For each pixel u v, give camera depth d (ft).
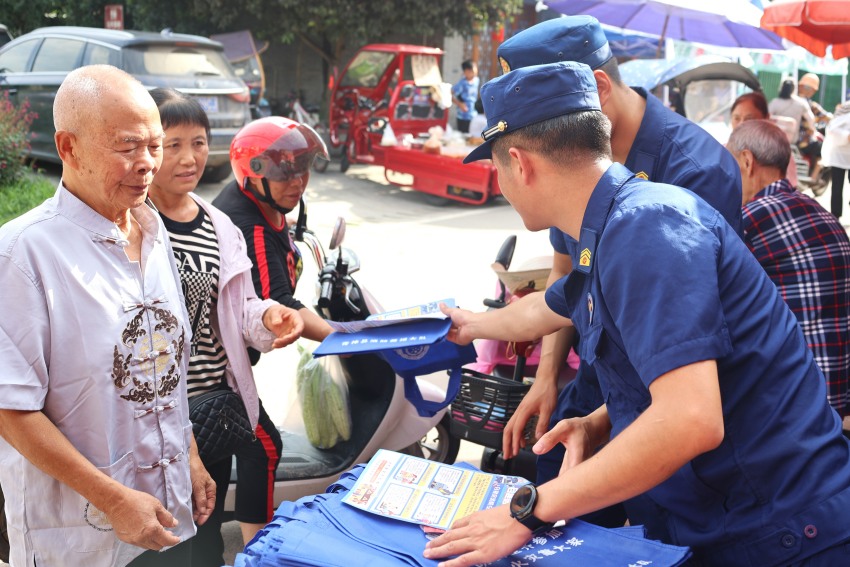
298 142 8.65
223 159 32.76
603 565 5.08
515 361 11.66
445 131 39.14
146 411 6.28
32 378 5.65
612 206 5.37
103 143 5.71
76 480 5.79
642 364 4.86
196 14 46.03
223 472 8.40
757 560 5.29
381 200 34.78
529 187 5.65
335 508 5.75
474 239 28.12
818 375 5.53
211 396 7.61
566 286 5.89
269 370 15.84
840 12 14.37
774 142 10.57
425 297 21.24
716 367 4.89
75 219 5.91
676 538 5.65
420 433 10.79
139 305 6.16
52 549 6.15
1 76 33.27
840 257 9.95
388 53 41.93
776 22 15.17
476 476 6.09
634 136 8.09
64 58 31.83
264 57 54.24
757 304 5.32
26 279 5.62
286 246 9.32
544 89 5.43
